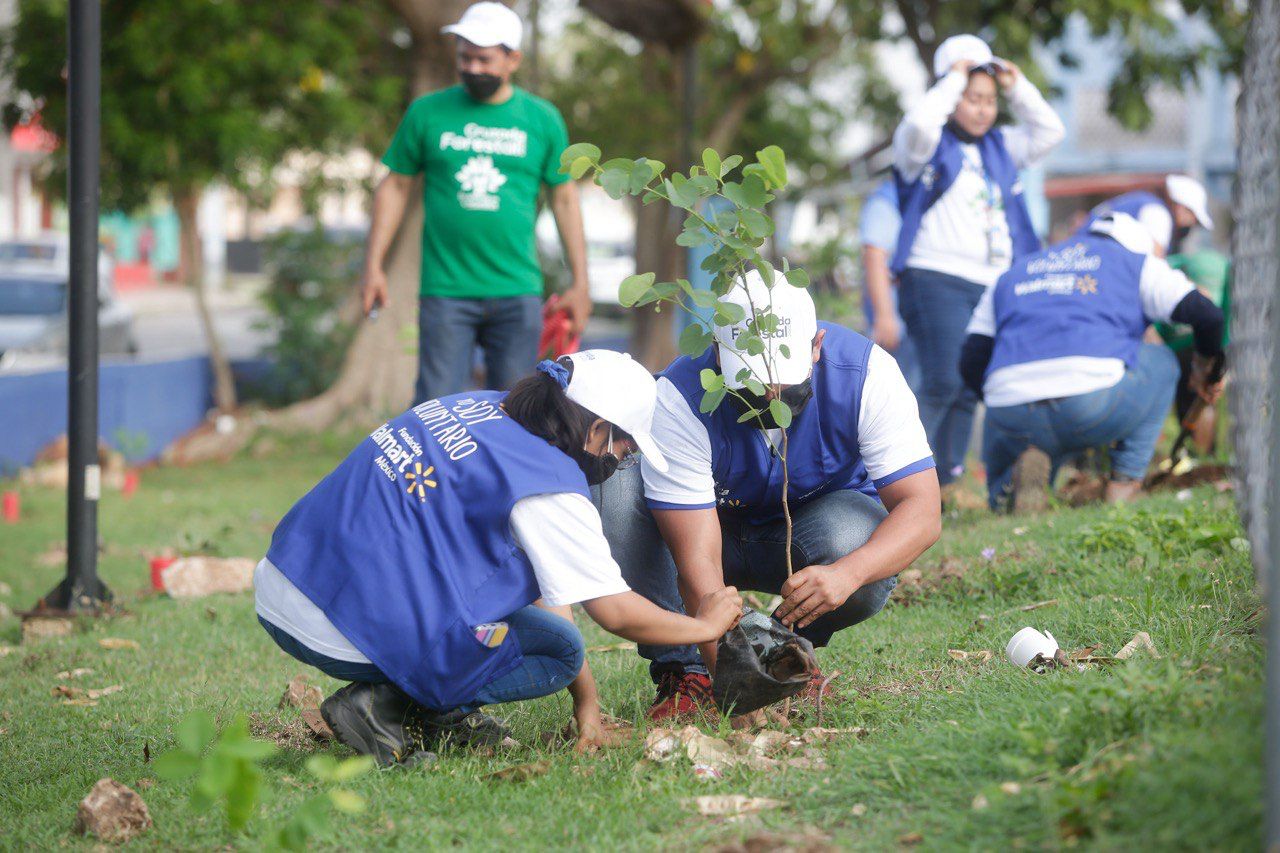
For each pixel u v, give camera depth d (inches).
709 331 217.2
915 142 430.3
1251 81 204.4
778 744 211.6
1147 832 145.3
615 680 265.6
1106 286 397.7
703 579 222.2
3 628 400.8
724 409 225.8
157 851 183.3
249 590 425.7
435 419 211.2
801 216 1497.3
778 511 242.1
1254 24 202.5
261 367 1123.9
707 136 1263.5
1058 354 396.5
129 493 721.6
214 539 491.8
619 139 1203.2
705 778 197.0
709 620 206.7
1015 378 402.3
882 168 1381.6
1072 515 375.2
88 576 382.6
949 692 225.6
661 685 247.1
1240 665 188.7
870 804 177.3
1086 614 263.0
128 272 2819.9
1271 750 136.0
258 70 869.8
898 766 184.4
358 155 1219.2
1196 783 148.9
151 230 2965.1
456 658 202.7
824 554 237.1
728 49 1267.2
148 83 857.5
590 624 331.6
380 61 1004.6
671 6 950.4
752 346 207.6
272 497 687.7
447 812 191.5
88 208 374.6
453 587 202.1
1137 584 279.4
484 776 206.2
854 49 1488.7
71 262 375.9
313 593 206.1
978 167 442.0
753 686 209.0
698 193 208.8
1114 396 393.7
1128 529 320.2
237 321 2066.9
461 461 204.1
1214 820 143.2
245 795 156.6
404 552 202.8
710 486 228.1
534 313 416.2
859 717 220.5
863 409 225.0
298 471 810.2
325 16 910.4
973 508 443.5
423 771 208.2
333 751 224.1
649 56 1267.2
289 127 929.5
